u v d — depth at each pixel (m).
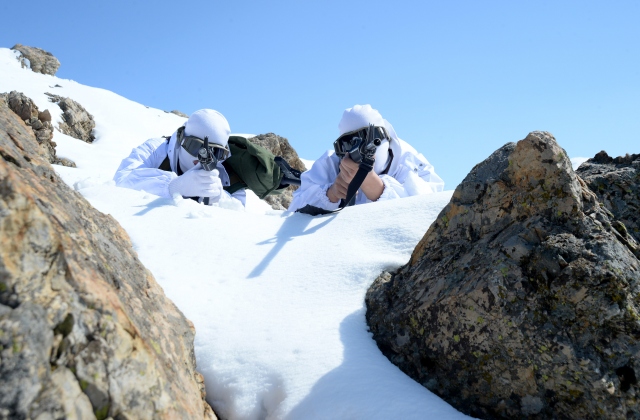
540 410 1.80
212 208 3.58
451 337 1.99
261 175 4.66
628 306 1.75
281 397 1.98
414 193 4.02
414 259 2.41
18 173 1.46
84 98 19.72
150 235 3.12
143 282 1.86
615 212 2.14
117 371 1.25
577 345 1.77
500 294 1.91
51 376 1.12
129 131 18.69
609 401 1.70
